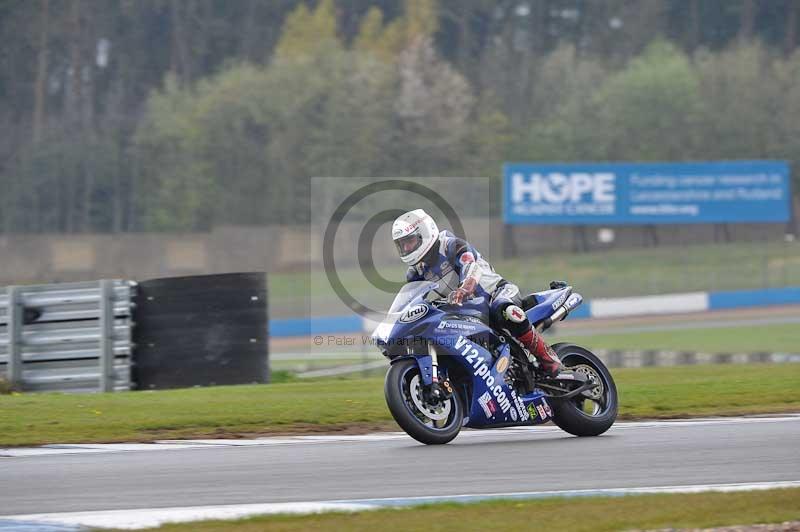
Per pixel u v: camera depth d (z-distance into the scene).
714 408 35.88
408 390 27.20
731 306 148.75
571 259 185.88
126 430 31.70
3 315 46.19
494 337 27.83
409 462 24.33
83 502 20.03
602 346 101.94
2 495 20.91
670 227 196.12
